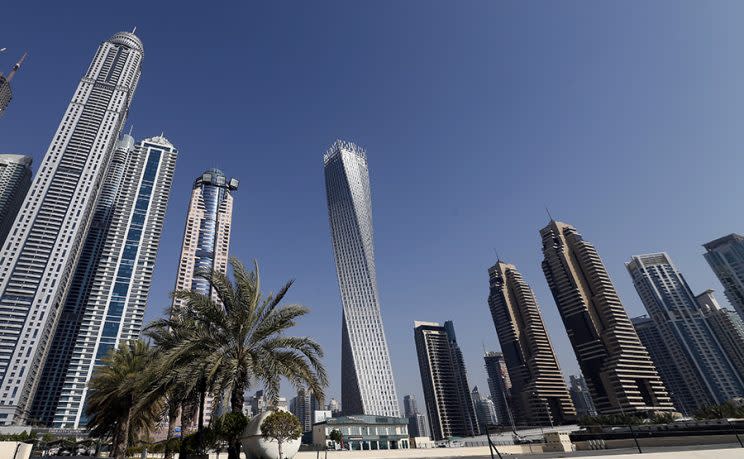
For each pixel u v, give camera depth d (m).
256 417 20.53
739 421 35.06
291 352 22.75
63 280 167.62
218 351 21.47
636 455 8.92
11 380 140.50
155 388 24.28
